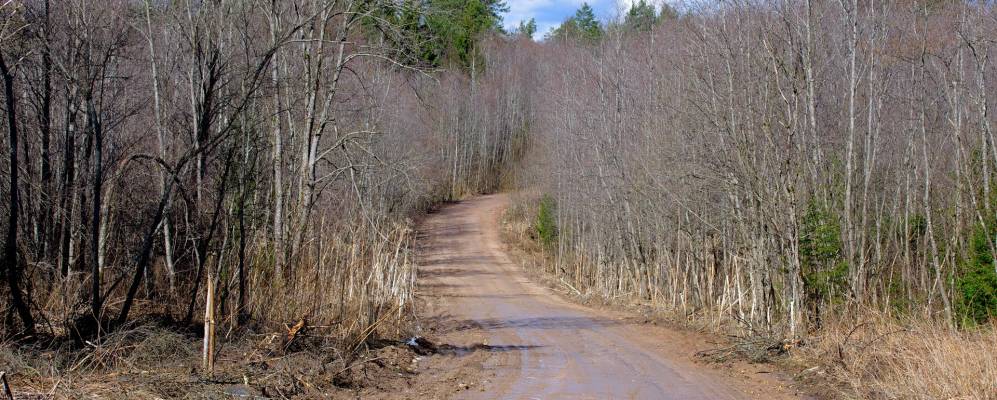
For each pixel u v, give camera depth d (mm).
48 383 9000
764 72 17766
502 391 10422
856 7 17688
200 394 8750
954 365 10062
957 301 17297
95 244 11672
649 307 25500
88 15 16672
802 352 13250
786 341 13930
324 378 10438
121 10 17281
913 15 19469
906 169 20734
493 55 78438
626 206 30609
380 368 11938
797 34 18094
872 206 22656
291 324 12516
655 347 15828
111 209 16234
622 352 14938
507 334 18547
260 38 17500
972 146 19766
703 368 12812
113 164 15609
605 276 33562
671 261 27484
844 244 17344
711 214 24375
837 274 16703
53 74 15172
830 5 21172
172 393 8742
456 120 71375
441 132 63469
